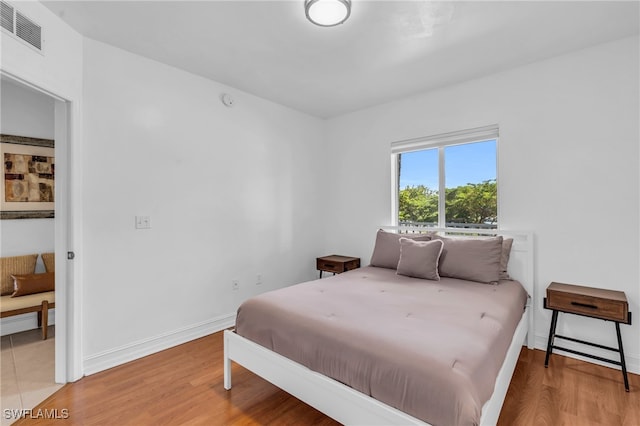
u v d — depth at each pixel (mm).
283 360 1735
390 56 2525
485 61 2625
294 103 3641
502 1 1853
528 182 2699
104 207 2324
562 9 1935
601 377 2199
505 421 1743
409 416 1251
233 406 1903
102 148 2311
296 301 2029
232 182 3193
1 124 2963
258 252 3455
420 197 3488
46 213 3186
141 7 1900
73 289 2127
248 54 2500
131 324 2475
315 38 2262
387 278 2738
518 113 2738
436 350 1355
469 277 2621
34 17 1801
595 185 2406
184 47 2396
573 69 2484
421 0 1832
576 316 2496
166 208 2686
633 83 2262
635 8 1926
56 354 2113
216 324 3061
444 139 3182
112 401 1934
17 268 2951
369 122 3791
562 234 2549
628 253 2287
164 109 2666
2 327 2900
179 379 2195
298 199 3910
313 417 1810
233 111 3191
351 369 1450
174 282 2744
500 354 1554
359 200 3908
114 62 2377
